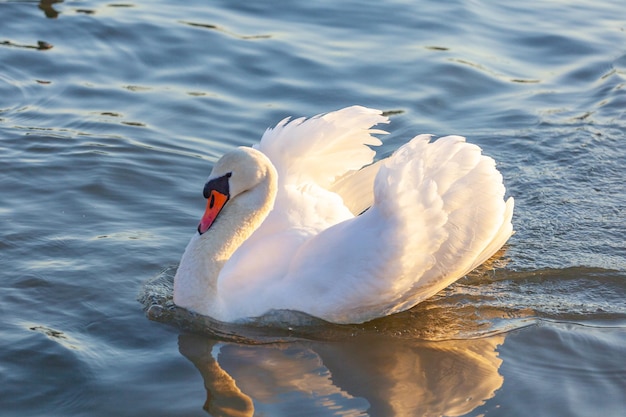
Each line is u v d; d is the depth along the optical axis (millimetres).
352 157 13867
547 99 19188
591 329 12555
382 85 19453
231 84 19328
